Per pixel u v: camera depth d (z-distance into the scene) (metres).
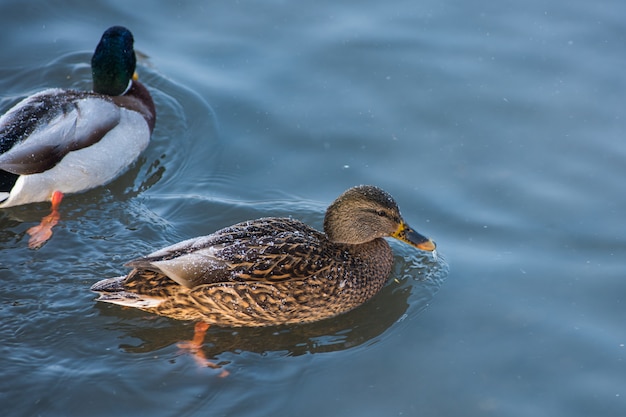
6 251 12.54
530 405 10.47
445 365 11.08
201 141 15.27
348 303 11.94
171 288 11.04
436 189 14.11
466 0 18.30
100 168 14.18
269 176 14.50
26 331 11.05
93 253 12.59
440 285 12.45
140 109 15.17
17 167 13.32
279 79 16.48
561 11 17.92
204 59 16.97
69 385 10.30
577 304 12.02
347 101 15.95
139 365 10.72
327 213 12.32
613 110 15.52
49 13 17.97
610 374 10.92
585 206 13.67
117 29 15.32
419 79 16.36
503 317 11.84
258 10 18.14
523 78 16.30
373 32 17.47
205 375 10.67
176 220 13.47
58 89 14.87
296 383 10.66
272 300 11.31
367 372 10.95
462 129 15.30
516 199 13.87
